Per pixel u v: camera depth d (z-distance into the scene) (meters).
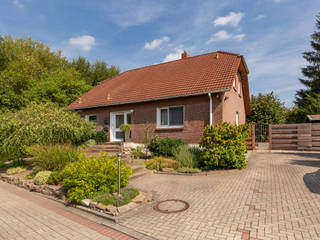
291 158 10.09
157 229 3.94
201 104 11.12
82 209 5.14
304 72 26.67
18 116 9.53
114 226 4.16
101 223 4.37
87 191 5.39
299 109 21.42
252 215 4.29
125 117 14.15
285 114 20.31
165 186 6.64
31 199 6.18
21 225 4.34
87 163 6.01
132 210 4.85
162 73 15.45
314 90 24.62
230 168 8.40
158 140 10.70
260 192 5.61
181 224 4.07
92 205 5.03
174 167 8.73
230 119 12.59
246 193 5.59
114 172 5.81
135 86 15.05
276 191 5.60
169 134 11.97
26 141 8.73
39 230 4.11
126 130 13.44
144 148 12.10
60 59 34.03
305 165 8.38
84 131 11.50
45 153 7.88
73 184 5.50
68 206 5.48
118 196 5.26
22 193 6.88
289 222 3.92
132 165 8.81
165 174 8.30
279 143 12.81
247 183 6.48
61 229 4.14
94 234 3.91
